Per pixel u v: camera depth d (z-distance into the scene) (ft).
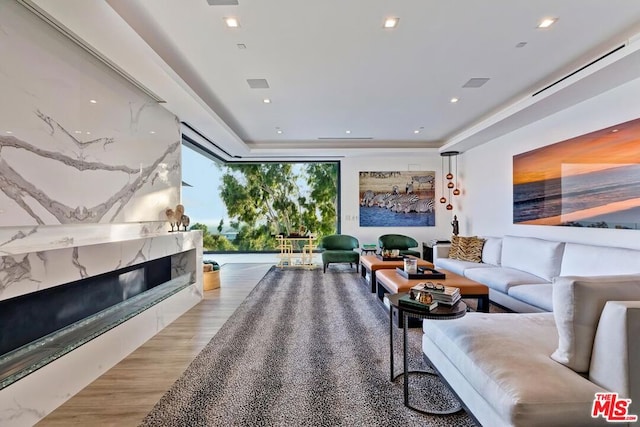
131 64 9.30
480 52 9.95
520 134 15.62
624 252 9.28
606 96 10.93
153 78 10.28
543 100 11.79
